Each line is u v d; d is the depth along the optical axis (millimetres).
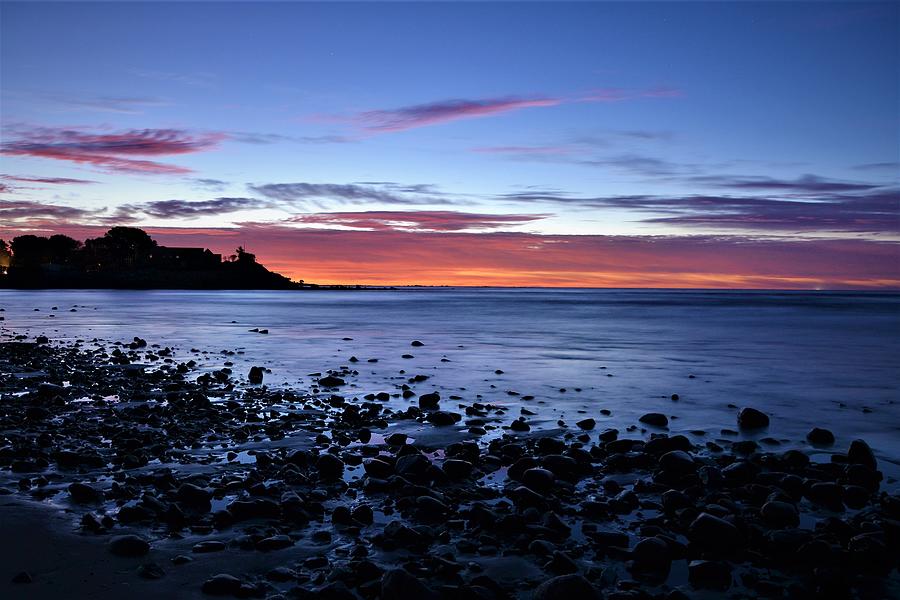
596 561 4859
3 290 154000
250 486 6570
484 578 4367
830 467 7461
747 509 5977
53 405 11344
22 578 4277
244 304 75125
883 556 4766
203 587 4219
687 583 4523
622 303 100250
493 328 35406
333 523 5570
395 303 92812
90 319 41062
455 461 7176
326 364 18266
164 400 12102
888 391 13523
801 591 4383
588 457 7949
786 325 39094
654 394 13109
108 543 4914
